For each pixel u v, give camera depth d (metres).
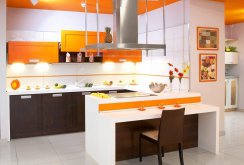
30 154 4.40
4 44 5.05
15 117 5.28
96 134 4.07
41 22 6.07
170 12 5.63
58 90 5.61
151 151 4.41
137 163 4.05
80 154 4.41
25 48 5.54
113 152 3.59
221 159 4.19
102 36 6.18
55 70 6.26
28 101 5.37
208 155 4.38
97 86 6.30
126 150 4.20
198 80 5.23
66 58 6.04
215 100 5.46
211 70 5.39
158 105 4.39
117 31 4.14
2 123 5.11
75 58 6.25
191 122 4.77
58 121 5.66
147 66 6.57
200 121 4.76
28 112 5.38
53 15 6.17
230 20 7.65
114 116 3.71
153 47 4.27
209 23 5.33
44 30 6.10
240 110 8.34
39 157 4.26
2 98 5.11
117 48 4.11
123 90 6.30
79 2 5.39
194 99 4.78
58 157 4.26
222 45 5.52
